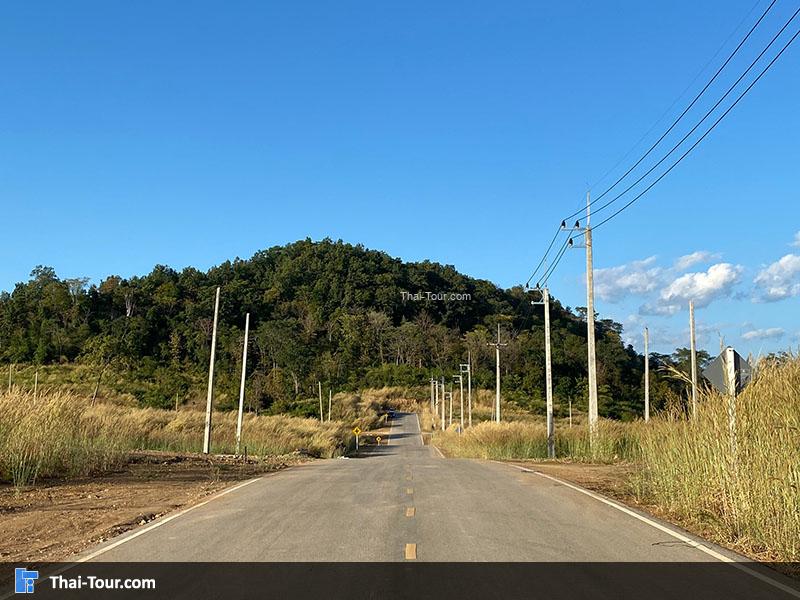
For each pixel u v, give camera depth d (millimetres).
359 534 9617
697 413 11906
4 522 11031
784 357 10672
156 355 84938
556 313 85375
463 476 18031
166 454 26188
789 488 8641
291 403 80625
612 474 18719
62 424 18016
